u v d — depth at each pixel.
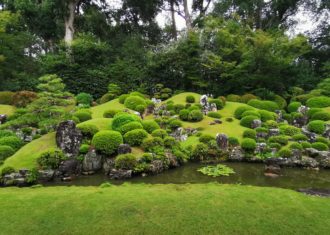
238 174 9.82
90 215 5.88
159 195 6.85
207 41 21.22
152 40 33.00
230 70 20.19
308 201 6.63
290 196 6.90
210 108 16.77
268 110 17.25
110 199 6.58
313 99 17.78
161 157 10.30
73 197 6.73
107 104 17.30
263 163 11.30
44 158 9.46
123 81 21.52
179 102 17.42
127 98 16.88
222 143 12.07
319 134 13.62
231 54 20.98
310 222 5.66
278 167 10.66
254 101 17.70
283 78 21.59
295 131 13.45
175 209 6.10
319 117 15.23
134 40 27.61
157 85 20.05
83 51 22.58
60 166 9.48
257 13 27.08
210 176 9.57
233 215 5.88
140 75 21.80
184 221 5.66
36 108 11.51
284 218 5.79
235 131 13.94
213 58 20.16
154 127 12.52
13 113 14.92
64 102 12.02
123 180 9.13
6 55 21.16
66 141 10.11
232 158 11.64
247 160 11.55
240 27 22.09
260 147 11.84
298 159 11.09
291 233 5.31
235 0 27.34
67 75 21.08
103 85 21.38
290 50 20.83
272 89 20.56
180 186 7.72
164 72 21.55
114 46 27.98
